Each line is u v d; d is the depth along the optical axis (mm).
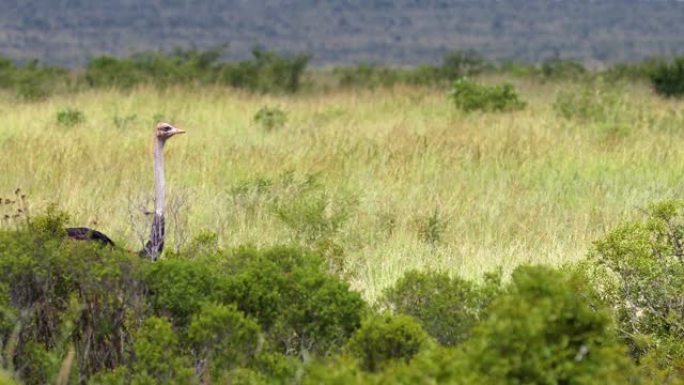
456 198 51500
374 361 25781
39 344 26828
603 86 93750
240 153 63094
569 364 22609
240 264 28562
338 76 168500
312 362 25109
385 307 29672
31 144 63594
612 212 49594
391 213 47062
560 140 69812
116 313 27344
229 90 117188
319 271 28094
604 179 57938
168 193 48688
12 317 27031
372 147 64938
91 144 65750
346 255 39438
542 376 22453
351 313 27422
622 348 23375
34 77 120625
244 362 25953
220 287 27344
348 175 57344
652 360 28250
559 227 46062
